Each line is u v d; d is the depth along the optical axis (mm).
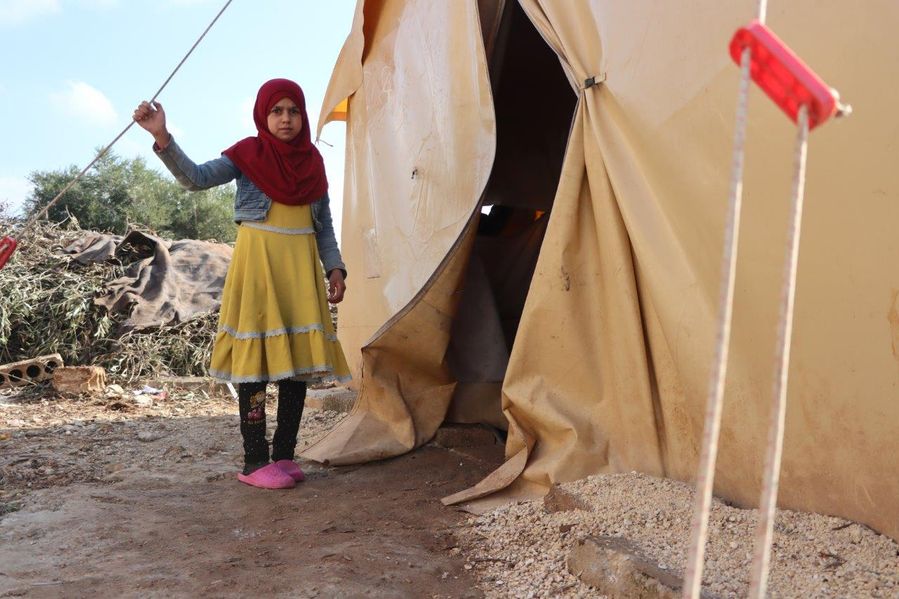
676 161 2732
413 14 4590
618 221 2996
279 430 3637
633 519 2445
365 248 5266
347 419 4266
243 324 3385
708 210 2604
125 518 2977
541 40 5277
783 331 830
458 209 3990
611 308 3064
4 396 6344
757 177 2406
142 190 17891
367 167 5277
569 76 3250
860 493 2166
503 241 5160
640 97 2889
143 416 5613
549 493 2850
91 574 2365
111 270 7793
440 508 3117
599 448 3090
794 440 2338
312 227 3621
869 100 2088
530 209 5699
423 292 3920
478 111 3873
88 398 6340
